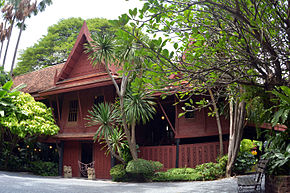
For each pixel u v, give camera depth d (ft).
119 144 46.57
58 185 35.99
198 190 28.96
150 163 42.11
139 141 52.47
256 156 48.55
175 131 44.21
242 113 36.78
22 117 50.75
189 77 14.96
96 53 44.83
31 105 52.54
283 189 19.76
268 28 15.39
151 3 13.56
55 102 64.28
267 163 21.98
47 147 65.10
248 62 15.35
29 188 31.01
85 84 49.52
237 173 38.01
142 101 42.11
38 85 71.72
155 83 15.38
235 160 37.04
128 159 45.34
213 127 41.63
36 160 63.00
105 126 43.39
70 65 58.29
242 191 25.43
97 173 50.62
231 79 16.74
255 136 51.49
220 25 15.94
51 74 73.61
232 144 37.35
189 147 43.11
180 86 15.72
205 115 42.57
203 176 37.78
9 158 59.31
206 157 41.37
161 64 14.93
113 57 42.73
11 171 56.70
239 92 20.95
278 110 18.62
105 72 51.39
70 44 118.11
